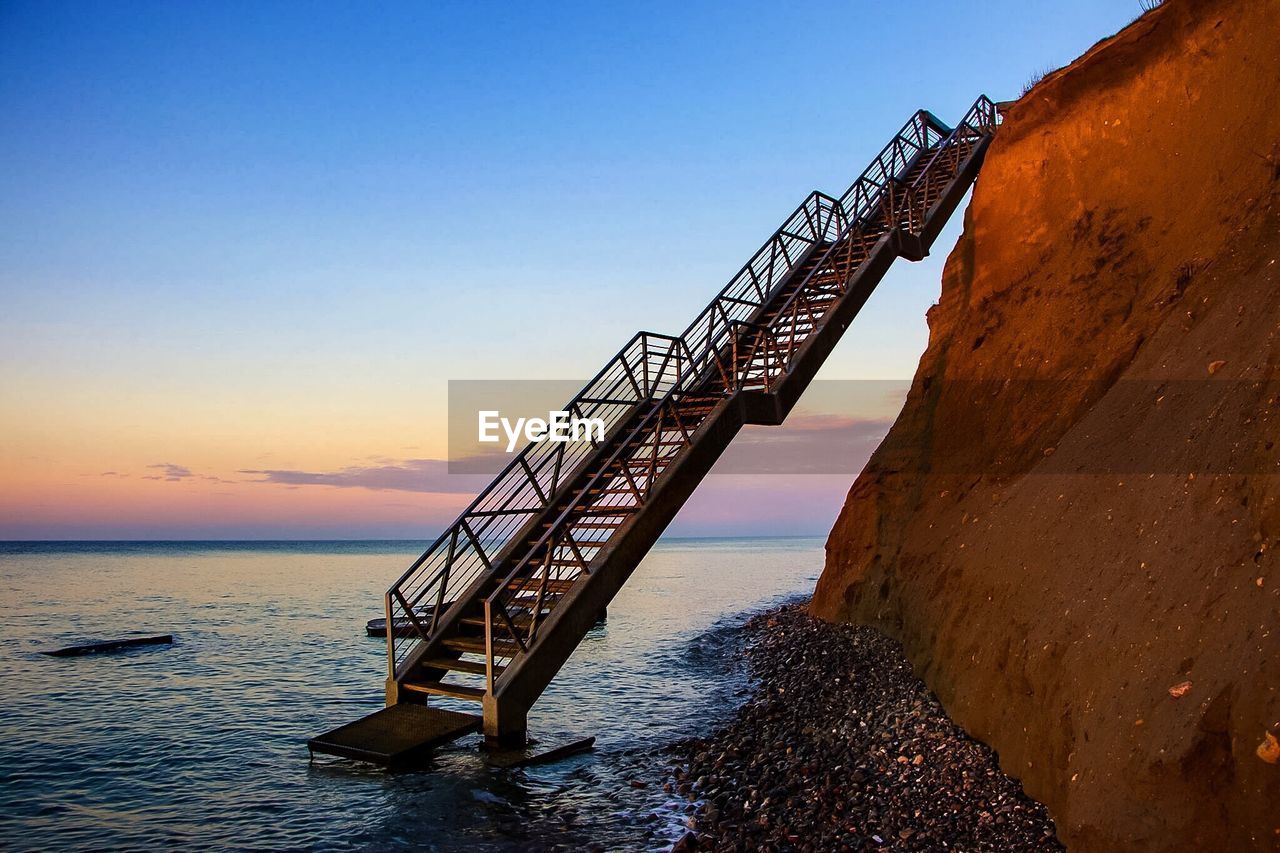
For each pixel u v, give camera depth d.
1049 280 14.64
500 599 12.27
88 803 10.07
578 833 8.59
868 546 17.12
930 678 11.20
